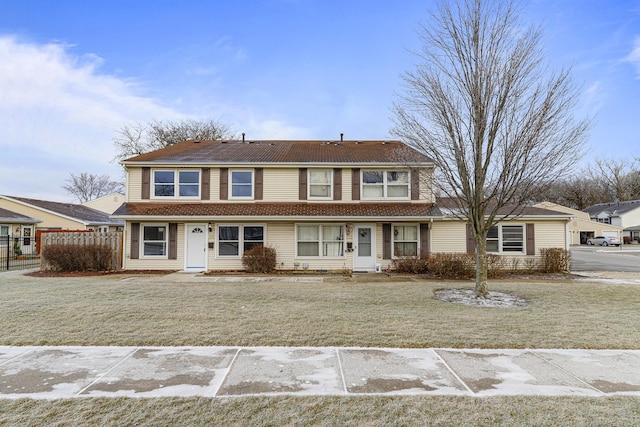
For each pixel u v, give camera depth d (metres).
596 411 3.23
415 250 15.59
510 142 8.49
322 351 4.86
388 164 15.63
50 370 4.18
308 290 9.88
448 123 8.74
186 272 14.86
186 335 5.52
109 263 14.94
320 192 16.23
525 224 15.77
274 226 15.56
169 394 3.56
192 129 34.28
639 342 5.28
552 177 8.66
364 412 3.21
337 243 15.58
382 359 4.56
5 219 22.17
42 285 10.56
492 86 8.49
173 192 15.99
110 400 3.41
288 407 3.29
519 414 3.18
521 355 4.73
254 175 16.09
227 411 3.21
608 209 57.19
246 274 14.23
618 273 15.19
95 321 6.32
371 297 8.82
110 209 35.00
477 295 8.97
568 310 7.43
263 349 4.93
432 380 3.92
